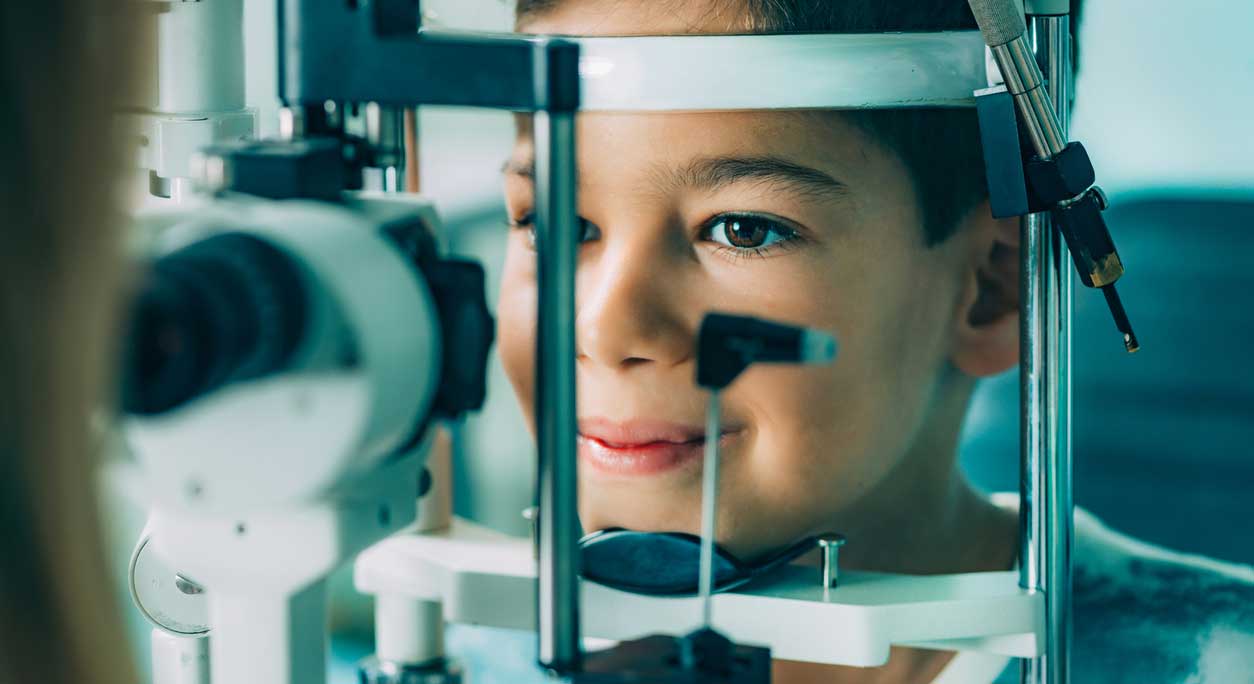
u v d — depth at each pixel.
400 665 0.62
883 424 0.77
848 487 0.77
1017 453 1.43
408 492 0.51
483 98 0.45
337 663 1.41
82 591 0.32
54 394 0.31
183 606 0.67
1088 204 0.56
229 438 0.42
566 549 0.46
